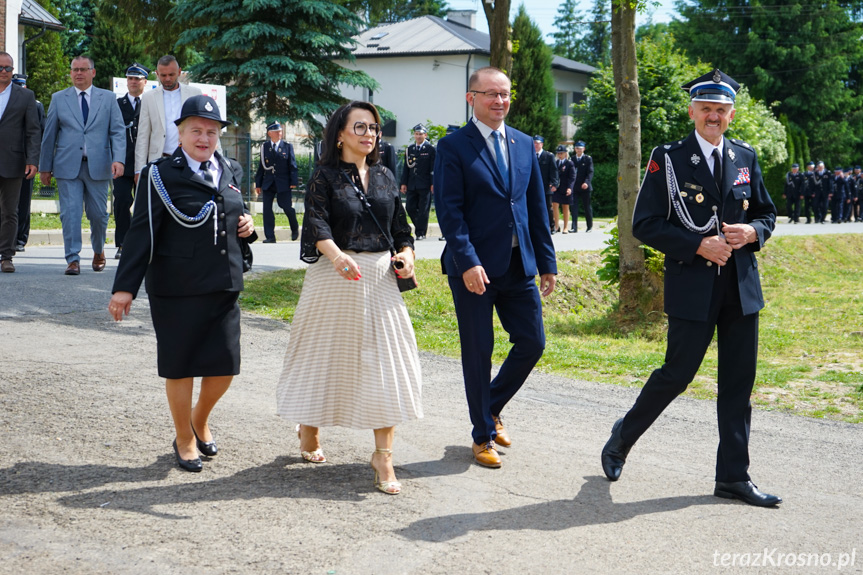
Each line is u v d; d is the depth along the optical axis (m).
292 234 17.94
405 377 4.46
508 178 4.98
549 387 7.09
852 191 33.72
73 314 8.04
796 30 51.25
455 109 38.78
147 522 3.84
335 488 4.40
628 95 11.39
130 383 6.04
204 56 31.33
